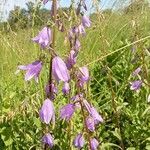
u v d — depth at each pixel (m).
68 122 0.24
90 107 0.19
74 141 0.21
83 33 0.19
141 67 0.28
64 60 0.19
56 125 0.26
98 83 0.33
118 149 0.28
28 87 0.31
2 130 0.26
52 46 0.17
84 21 0.19
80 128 0.26
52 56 0.17
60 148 0.25
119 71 0.37
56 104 0.29
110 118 0.30
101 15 0.33
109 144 0.25
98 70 0.37
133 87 0.28
